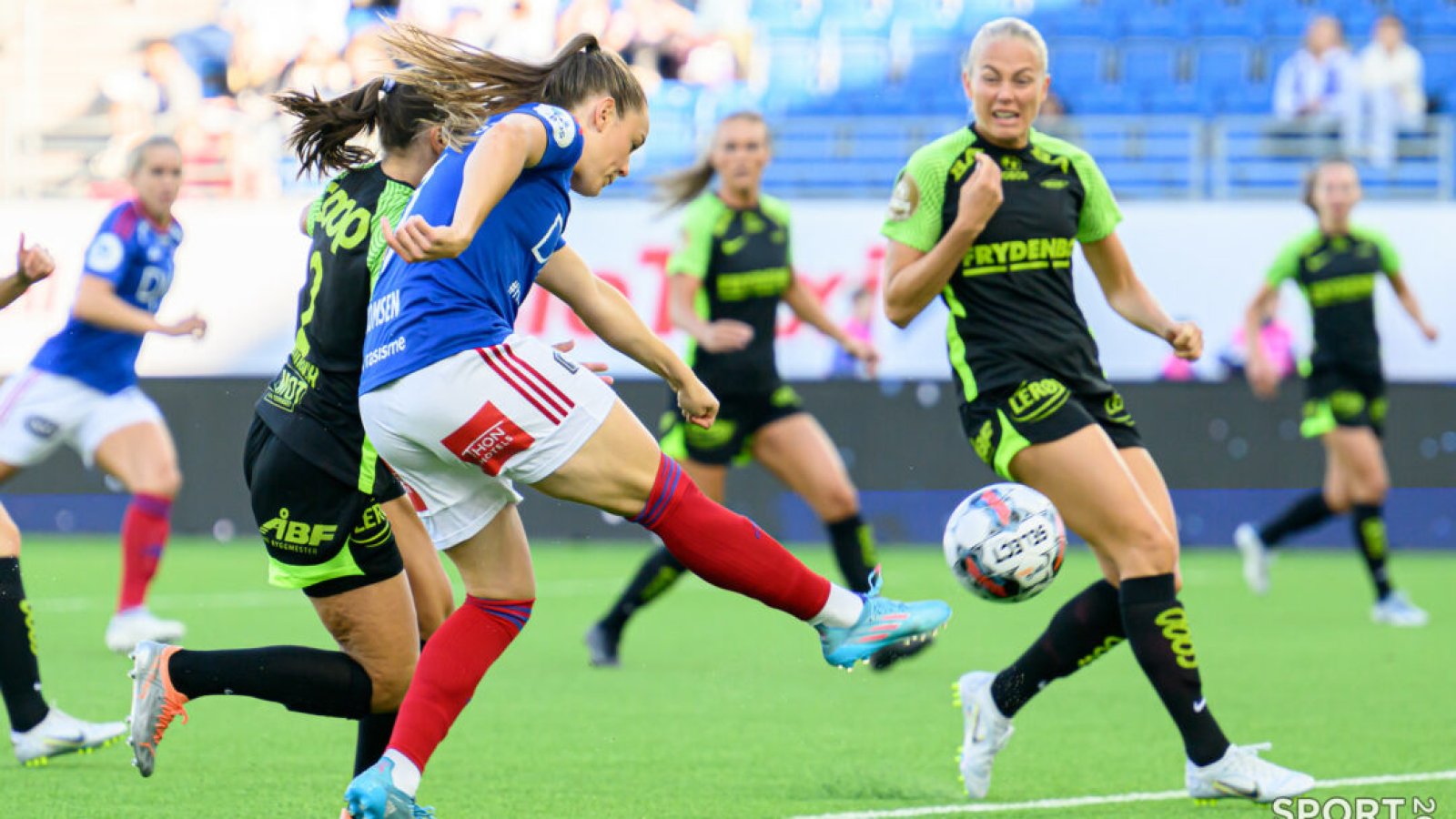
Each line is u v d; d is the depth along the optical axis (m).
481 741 19.77
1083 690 24.23
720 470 27.55
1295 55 58.56
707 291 27.47
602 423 12.73
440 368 12.45
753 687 24.44
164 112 56.81
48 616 32.59
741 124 27.47
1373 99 55.00
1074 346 16.59
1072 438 15.97
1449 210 48.59
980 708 16.45
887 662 14.38
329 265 13.63
